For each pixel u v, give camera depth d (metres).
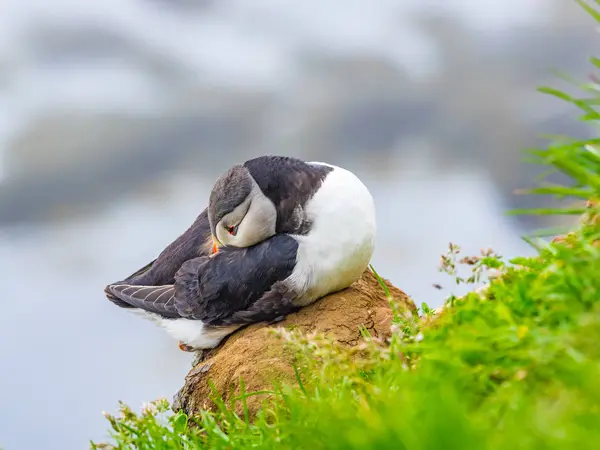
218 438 7.84
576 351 5.28
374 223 10.94
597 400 4.61
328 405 6.39
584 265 6.05
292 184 10.95
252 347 10.23
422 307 8.95
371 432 4.84
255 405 9.51
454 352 5.90
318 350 7.30
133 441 8.70
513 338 5.71
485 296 7.39
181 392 10.61
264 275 10.90
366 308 10.92
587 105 7.29
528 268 7.19
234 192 11.13
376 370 7.16
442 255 8.23
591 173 6.95
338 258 10.68
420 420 4.71
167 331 12.24
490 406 5.27
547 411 4.74
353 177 11.02
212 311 11.51
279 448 6.57
